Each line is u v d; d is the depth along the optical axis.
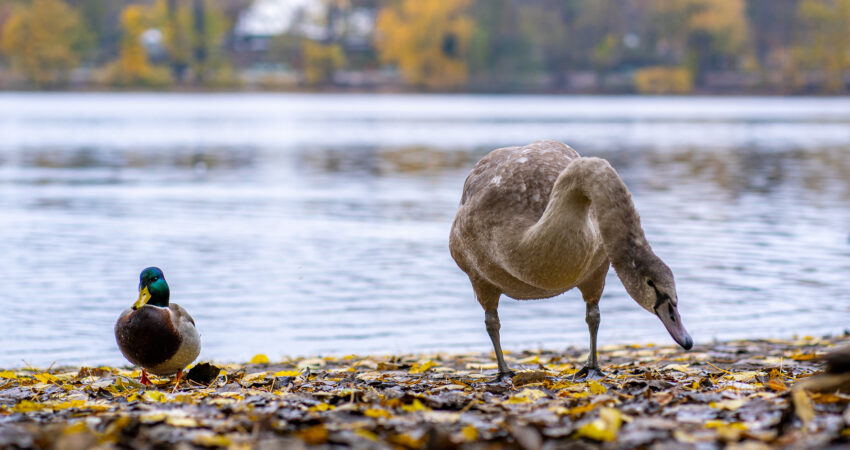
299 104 102.69
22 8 125.38
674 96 126.62
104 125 60.59
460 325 11.69
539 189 7.20
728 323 11.63
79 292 13.38
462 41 121.75
